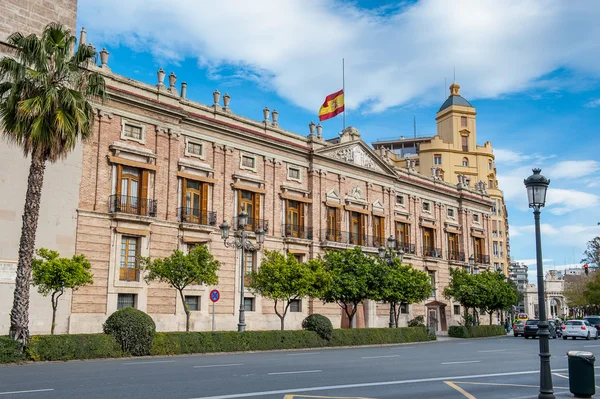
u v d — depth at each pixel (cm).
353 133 5325
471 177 9350
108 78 3553
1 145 3073
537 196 1360
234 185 4194
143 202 3616
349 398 1279
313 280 3606
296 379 1625
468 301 5538
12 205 3084
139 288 3547
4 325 2988
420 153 9319
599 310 11562
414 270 4481
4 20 3197
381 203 5556
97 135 3472
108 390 1350
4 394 1273
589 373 1414
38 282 2700
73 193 3325
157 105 3731
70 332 3216
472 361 2383
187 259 3198
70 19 3541
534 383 1644
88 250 3350
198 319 3847
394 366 2102
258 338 3080
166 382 1510
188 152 3972
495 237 9812
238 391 1359
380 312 5397
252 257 4297
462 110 9462
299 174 4788
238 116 4362
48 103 2298
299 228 4697
